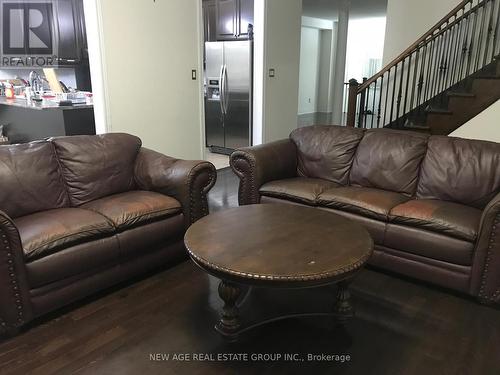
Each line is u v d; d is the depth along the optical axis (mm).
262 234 1999
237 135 5953
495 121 4098
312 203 2844
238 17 5973
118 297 2309
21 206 2336
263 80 5320
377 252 2557
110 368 1729
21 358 1792
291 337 1943
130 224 2346
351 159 3238
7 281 1845
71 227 2121
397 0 5188
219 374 1692
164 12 3848
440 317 2111
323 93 11305
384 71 4688
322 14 9445
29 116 4578
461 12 4773
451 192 2686
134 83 3736
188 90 4281
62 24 5398
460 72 4918
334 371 1711
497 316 2119
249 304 2229
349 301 2053
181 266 2713
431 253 2314
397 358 1794
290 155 3441
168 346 1875
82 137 2797
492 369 1725
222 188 4488
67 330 1993
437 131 4555
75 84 6016
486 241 2100
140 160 2971
